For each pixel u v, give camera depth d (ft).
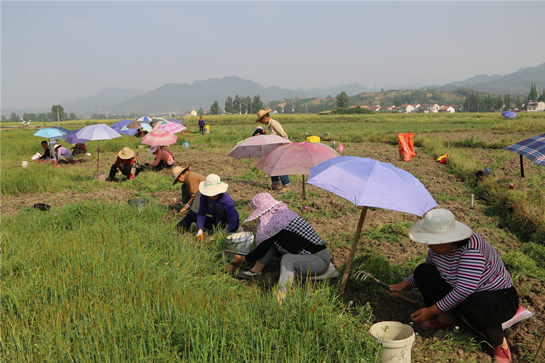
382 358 9.92
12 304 12.01
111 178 37.81
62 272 13.88
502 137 74.74
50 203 28.89
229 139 81.66
